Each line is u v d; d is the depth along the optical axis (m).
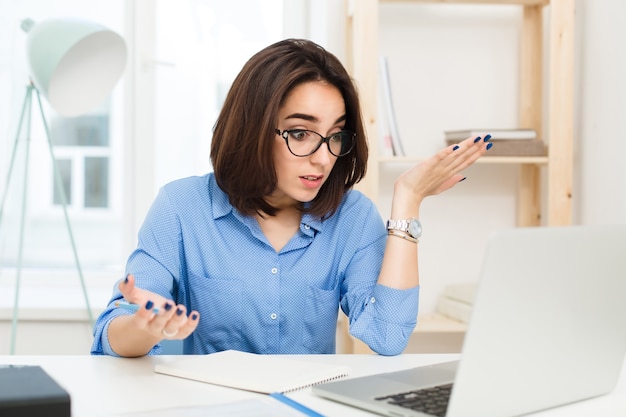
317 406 1.06
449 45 2.91
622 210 2.52
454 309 2.74
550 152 2.61
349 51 2.82
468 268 2.94
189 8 3.06
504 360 0.97
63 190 2.87
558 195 2.62
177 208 1.67
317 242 1.69
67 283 3.16
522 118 2.88
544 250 0.98
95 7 3.10
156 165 3.10
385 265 1.56
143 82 3.06
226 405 1.03
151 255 1.63
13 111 3.12
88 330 2.85
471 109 2.93
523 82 2.88
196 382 1.19
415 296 1.54
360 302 1.61
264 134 1.50
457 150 1.51
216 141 1.62
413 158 2.57
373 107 2.52
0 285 3.14
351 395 1.06
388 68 2.62
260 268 1.66
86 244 3.20
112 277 3.16
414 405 1.01
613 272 1.09
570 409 1.07
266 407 1.02
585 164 2.79
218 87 3.10
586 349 1.09
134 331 1.31
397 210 1.56
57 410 0.91
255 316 1.65
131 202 3.12
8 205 3.15
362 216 1.73
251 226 1.65
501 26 2.92
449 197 2.93
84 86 2.65
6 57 3.09
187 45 3.07
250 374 1.19
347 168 1.65
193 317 1.17
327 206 1.66
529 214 2.91
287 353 1.68
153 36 3.05
